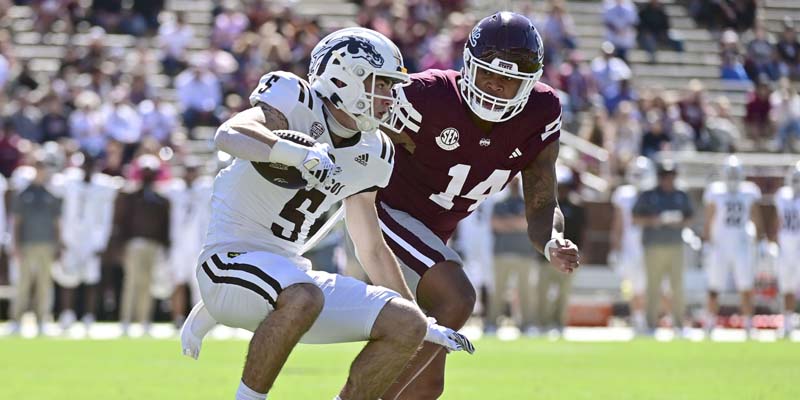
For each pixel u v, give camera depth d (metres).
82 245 52.00
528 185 20.42
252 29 70.81
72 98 64.75
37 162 50.66
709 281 53.97
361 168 17.70
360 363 16.83
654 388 31.78
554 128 20.22
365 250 18.41
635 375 35.47
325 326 16.94
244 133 15.98
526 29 19.05
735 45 78.44
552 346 46.88
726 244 53.53
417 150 20.05
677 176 54.84
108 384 31.86
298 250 17.77
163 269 52.22
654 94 68.88
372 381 16.81
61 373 34.78
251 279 16.66
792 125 71.19
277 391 29.88
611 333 55.06
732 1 82.00
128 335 50.75
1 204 53.25
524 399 29.05
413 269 19.94
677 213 52.94
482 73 19.19
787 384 32.81
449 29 74.31
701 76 78.88
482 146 19.97
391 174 19.50
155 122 62.31
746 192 53.59
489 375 35.41
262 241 17.23
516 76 18.95
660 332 55.91
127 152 61.12
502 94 19.23
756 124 72.12
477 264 54.12
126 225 51.88
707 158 63.38
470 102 19.53
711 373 36.03
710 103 75.94
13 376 33.88
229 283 16.84
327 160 16.02
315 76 17.36
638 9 81.06
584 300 59.97
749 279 53.62
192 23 75.75
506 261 52.66
